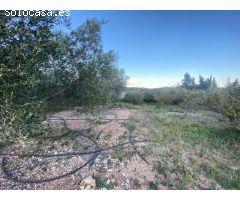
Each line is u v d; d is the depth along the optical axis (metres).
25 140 1.76
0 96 1.68
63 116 6.52
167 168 3.15
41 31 1.91
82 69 3.73
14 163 3.06
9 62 1.63
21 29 1.74
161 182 2.76
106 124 5.81
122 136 4.63
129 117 7.43
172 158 3.56
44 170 2.86
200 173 3.17
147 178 2.83
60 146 3.82
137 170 3.02
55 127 5.15
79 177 2.71
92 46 3.95
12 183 2.51
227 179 3.04
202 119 7.56
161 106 12.91
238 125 5.25
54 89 3.51
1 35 1.68
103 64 4.28
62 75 3.45
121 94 13.24
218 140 4.82
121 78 11.37
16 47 1.67
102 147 3.88
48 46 2.11
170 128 5.76
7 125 1.58
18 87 1.79
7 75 1.61
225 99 6.64
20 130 1.68
